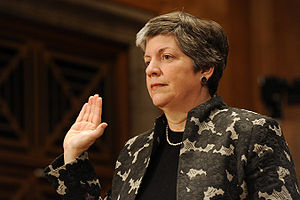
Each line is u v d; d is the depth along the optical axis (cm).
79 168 545
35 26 1315
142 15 1402
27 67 1305
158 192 514
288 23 1623
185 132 510
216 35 536
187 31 527
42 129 1295
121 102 1402
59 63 1344
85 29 1352
